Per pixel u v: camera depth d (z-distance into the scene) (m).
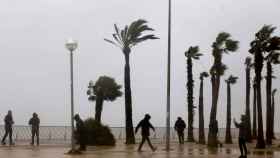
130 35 44.69
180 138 45.56
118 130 55.94
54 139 48.66
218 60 37.66
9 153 27.05
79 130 29.55
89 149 32.66
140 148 31.23
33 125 37.75
